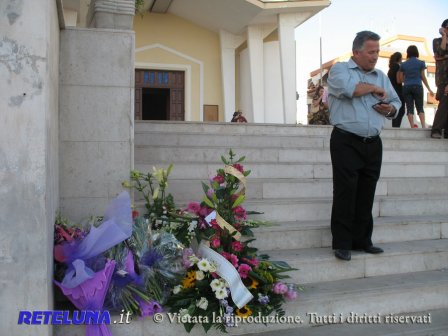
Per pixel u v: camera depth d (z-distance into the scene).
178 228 3.59
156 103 19.69
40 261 2.60
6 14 2.58
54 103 3.22
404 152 6.19
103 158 3.74
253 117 14.02
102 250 2.93
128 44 3.79
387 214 4.78
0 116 2.57
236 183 3.55
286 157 5.79
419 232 4.50
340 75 3.68
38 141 2.60
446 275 3.93
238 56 15.57
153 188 4.11
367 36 3.68
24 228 2.58
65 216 3.68
